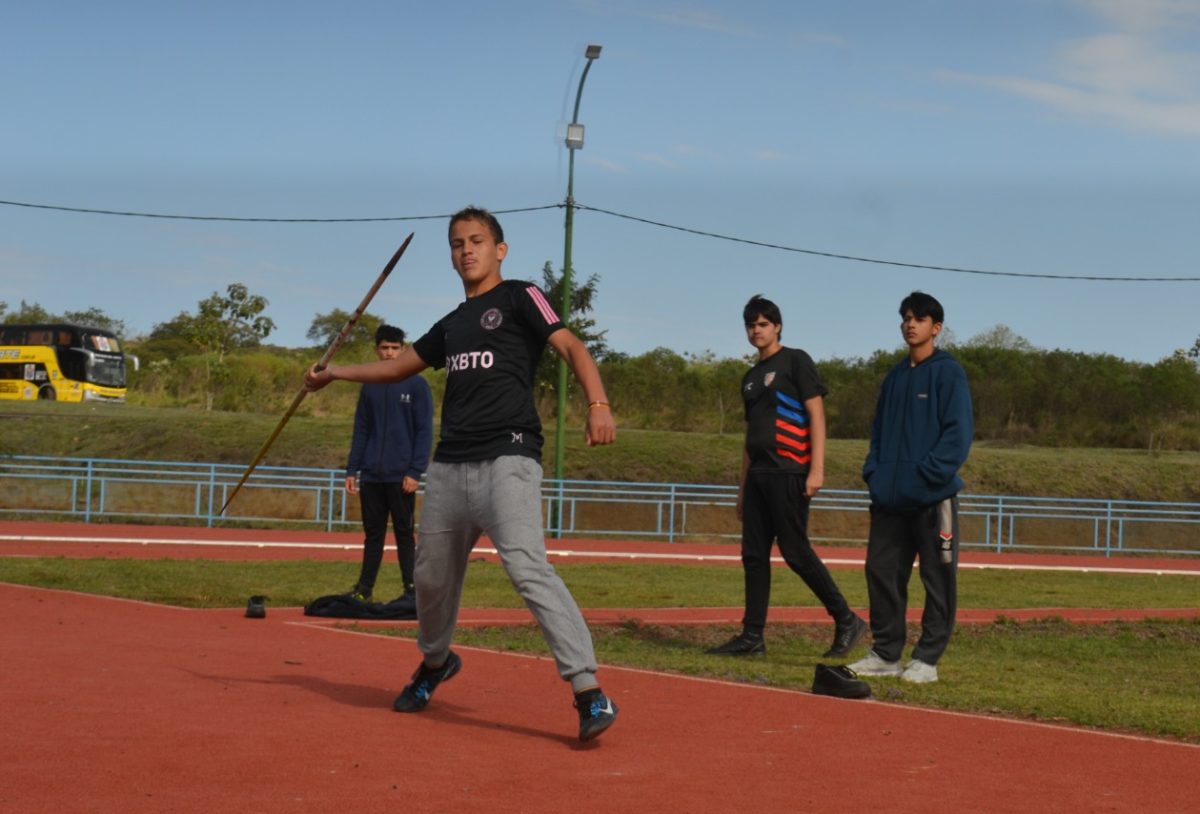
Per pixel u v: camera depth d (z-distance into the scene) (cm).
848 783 436
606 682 670
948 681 739
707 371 5294
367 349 5691
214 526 2586
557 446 2820
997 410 4941
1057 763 486
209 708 540
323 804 380
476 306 528
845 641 877
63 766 418
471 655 758
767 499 865
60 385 5444
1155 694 756
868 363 5444
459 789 405
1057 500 2742
